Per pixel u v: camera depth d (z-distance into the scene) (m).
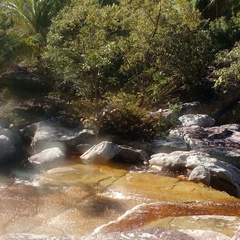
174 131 10.11
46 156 8.88
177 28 12.55
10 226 5.59
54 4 18.05
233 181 7.87
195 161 8.23
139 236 4.31
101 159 8.87
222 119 13.60
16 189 7.06
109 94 10.98
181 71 13.10
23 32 17.53
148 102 11.47
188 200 6.77
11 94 13.30
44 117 11.81
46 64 14.47
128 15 12.56
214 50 14.34
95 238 4.27
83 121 10.46
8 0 18.52
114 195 6.88
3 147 9.04
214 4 18.70
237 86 13.62
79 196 6.78
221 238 4.66
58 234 5.39
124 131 9.97
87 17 11.86
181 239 4.31
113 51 11.17
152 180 7.73
